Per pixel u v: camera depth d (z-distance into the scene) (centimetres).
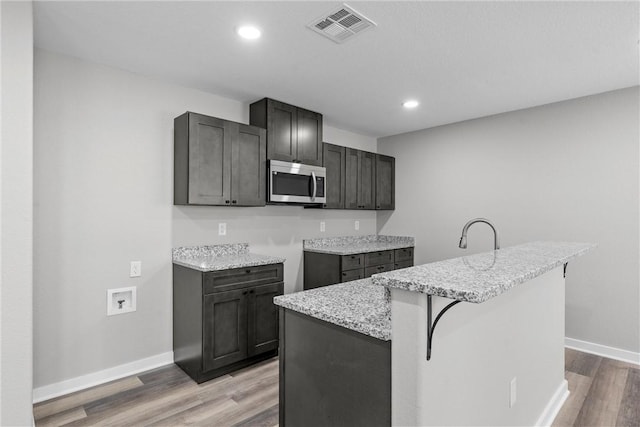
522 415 188
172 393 246
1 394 164
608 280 314
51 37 222
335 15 197
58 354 244
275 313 302
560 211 340
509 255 174
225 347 270
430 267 135
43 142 238
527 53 241
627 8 188
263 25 208
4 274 165
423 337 108
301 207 404
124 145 273
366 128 446
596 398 244
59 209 245
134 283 279
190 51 241
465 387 134
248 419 215
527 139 362
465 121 410
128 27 210
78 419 214
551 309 228
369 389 126
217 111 327
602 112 317
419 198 454
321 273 385
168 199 297
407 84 298
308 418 153
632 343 303
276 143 335
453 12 193
